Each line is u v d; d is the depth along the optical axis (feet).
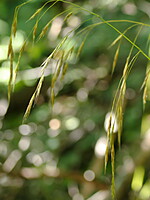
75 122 11.56
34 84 11.14
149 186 9.32
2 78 10.87
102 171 10.29
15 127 12.02
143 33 10.08
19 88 11.13
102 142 10.06
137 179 9.29
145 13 10.53
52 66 10.71
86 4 11.14
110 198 9.11
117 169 10.39
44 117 11.86
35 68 10.87
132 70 10.53
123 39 10.39
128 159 10.24
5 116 12.13
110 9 10.84
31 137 11.63
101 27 10.65
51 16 11.11
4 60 10.94
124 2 10.82
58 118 11.77
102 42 10.57
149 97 8.52
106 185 9.40
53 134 11.56
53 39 10.83
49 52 11.08
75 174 9.46
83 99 11.72
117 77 11.09
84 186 9.55
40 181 10.76
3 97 11.94
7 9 11.54
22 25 11.16
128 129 10.48
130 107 10.61
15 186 10.64
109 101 11.32
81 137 11.35
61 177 9.49
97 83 11.53
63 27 11.06
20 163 11.20
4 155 11.43
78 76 11.39
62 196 10.91
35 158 11.30
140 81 10.36
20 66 10.98
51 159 11.28
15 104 11.97
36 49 10.96
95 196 9.18
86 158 11.37
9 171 9.78
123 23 10.47
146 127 9.66
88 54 10.96
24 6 11.32
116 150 10.60
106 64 11.27
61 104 11.93
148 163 9.32
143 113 9.72
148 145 9.32
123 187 9.29
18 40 11.02
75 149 11.37
